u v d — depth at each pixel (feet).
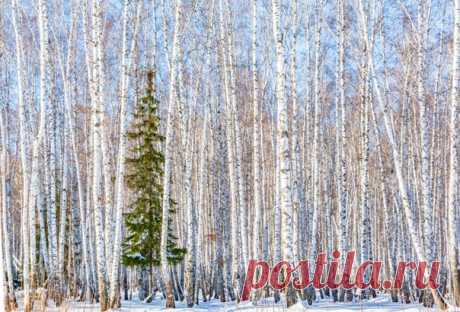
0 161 58.29
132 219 61.00
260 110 71.05
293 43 58.39
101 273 44.39
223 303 56.59
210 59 68.03
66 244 80.69
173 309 44.60
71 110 68.90
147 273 75.05
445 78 73.87
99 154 45.60
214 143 73.87
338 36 64.23
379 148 62.75
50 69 67.00
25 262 43.65
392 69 75.82
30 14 73.15
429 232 41.98
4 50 69.41
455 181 38.27
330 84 85.20
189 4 67.62
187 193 53.52
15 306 48.55
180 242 72.90
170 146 47.47
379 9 57.77
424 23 54.39
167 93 82.69
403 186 43.32
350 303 49.60
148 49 76.79
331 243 81.30
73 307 47.06
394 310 38.88
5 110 68.39
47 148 65.21
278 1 39.04
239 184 56.08
